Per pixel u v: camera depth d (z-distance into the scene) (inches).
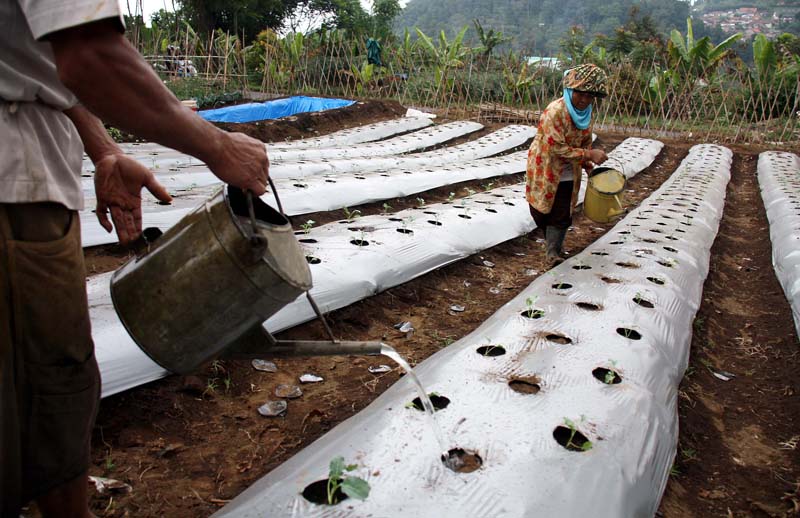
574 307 156.1
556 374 118.4
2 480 58.2
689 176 398.0
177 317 67.1
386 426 96.3
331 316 159.8
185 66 743.1
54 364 60.5
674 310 167.5
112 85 50.6
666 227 253.8
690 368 153.9
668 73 681.6
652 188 390.6
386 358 146.0
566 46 1124.5
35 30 48.8
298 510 77.6
